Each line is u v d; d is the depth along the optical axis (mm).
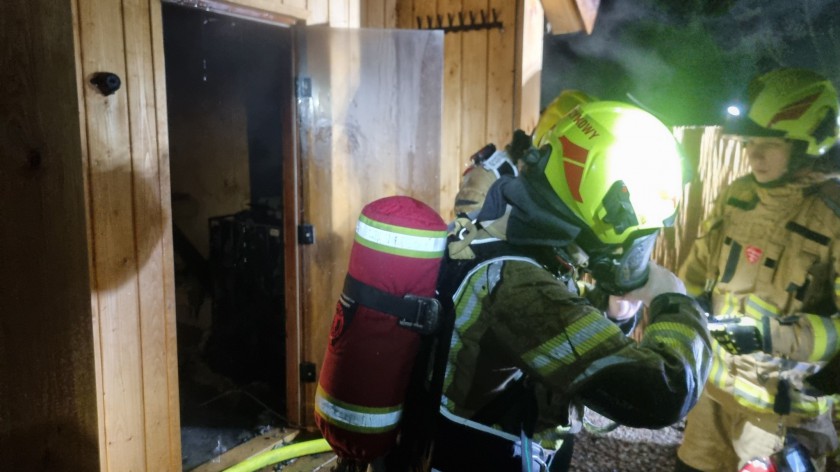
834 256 1910
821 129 1919
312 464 3209
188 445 3420
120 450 2623
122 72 2471
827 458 2891
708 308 2355
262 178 5500
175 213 5164
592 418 3885
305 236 3453
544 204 1226
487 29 3848
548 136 1316
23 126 1367
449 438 1244
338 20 3549
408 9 4094
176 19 4719
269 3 3051
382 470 1345
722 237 2295
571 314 1091
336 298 3564
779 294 2039
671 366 1053
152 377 2729
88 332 1508
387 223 1219
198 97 5199
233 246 4559
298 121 3371
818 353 1801
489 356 1198
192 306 5078
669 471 3207
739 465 2281
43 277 1441
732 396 2145
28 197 1391
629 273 1225
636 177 1158
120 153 2494
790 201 2045
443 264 1314
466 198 2631
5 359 1412
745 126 2051
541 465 1280
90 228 2408
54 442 1500
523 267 1197
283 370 4297
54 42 1379
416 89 3510
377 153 3492
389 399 1241
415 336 1234
